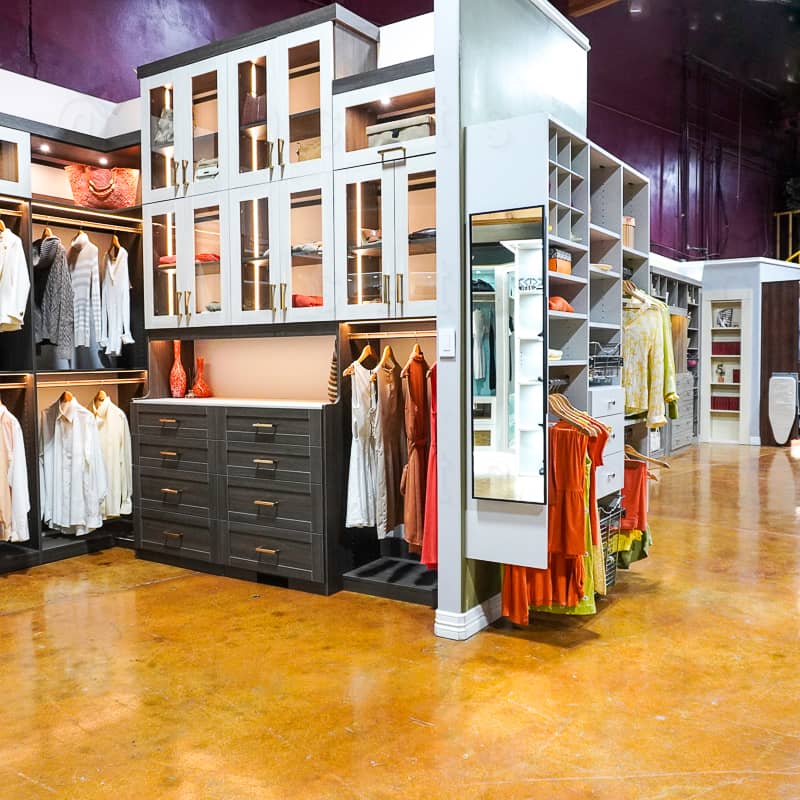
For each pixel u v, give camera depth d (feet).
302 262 14.39
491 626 11.94
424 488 13.33
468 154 11.29
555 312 11.52
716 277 35.04
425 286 12.96
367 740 8.27
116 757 7.97
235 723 8.70
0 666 10.41
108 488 16.93
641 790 7.23
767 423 34.12
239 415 14.52
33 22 17.93
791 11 29.43
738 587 13.75
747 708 8.97
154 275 16.42
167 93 15.97
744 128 40.96
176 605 13.10
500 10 12.21
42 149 16.99
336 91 13.62
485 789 7.29
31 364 15.80
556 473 11.12
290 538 13.99
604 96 31.68
